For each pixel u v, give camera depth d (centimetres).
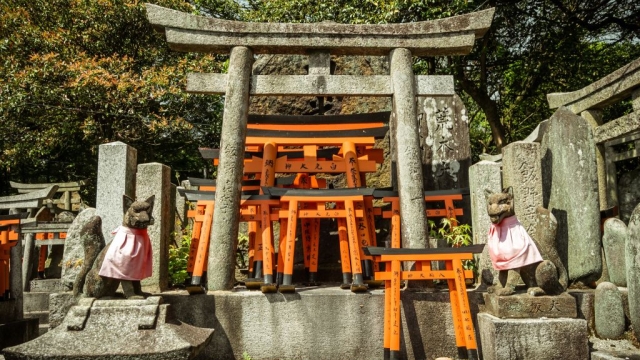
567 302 526
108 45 1923
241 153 676
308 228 787
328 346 580
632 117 886
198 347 512
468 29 704
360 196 664
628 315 585
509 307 525
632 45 1823
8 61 1709
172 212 840
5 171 2103
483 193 663
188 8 2053
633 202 1059
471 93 1788
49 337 510
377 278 557
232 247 646
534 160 653
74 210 1570
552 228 557
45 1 1817
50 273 1170
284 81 703
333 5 1506
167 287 688
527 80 1898
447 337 580
